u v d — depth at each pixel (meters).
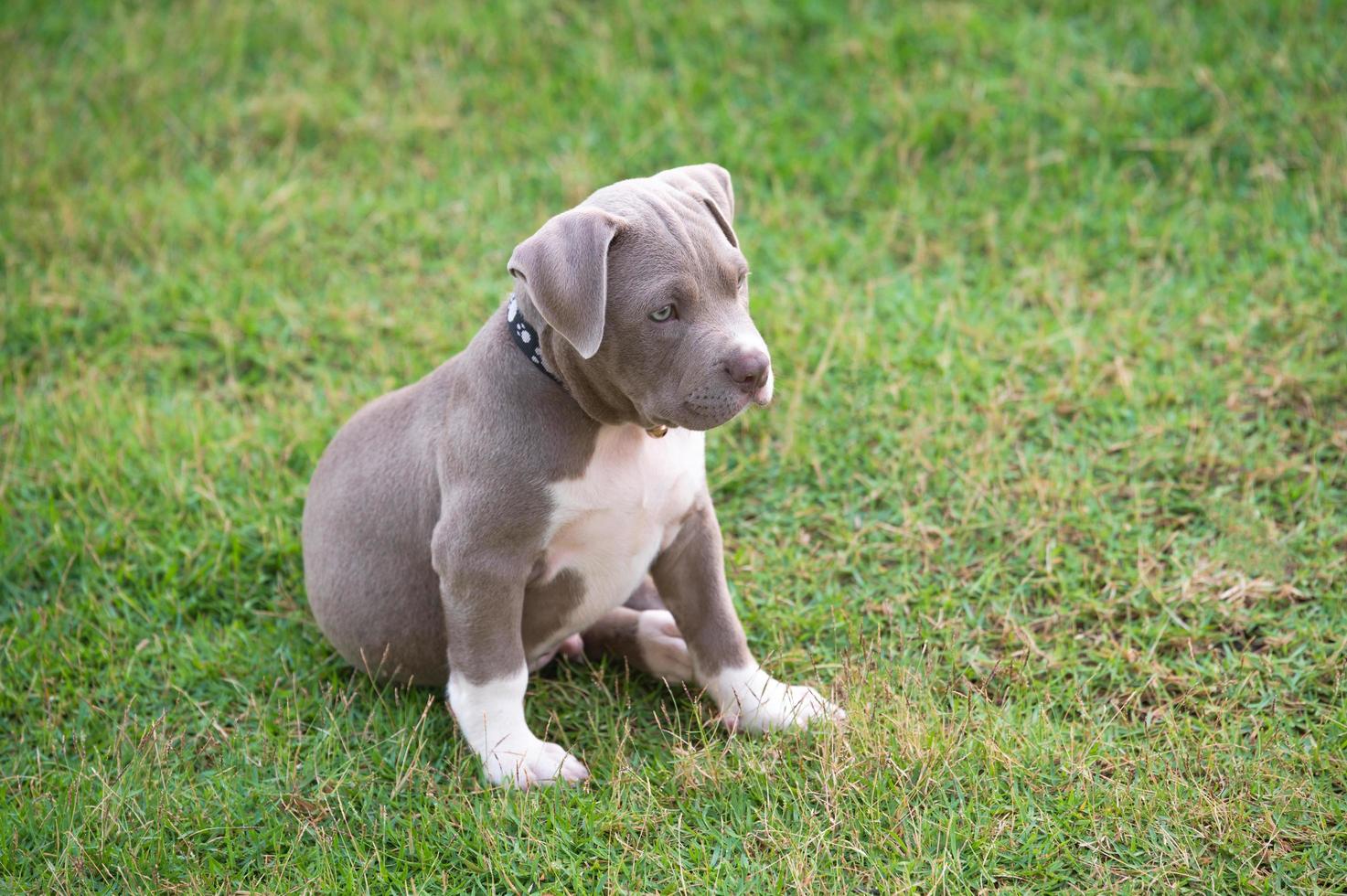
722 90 8.33
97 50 9.16
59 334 7.08
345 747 4.75
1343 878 4.02
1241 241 6.96
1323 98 7.54
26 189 8.04
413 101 8.55
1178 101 7.72
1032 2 8.59
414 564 4.68
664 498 4.49
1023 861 4.15
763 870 4.12
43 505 5.96
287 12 9.28
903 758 4.44
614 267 3.99
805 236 7.36
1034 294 6.83
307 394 6.58
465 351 4.61
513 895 4.16
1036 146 7.66
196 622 5.51
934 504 5.70
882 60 8.35
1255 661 4.85
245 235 7.70
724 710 4.73
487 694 4.47
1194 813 4.21
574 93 8.55
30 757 4.85
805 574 5.44
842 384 6.34
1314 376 6.00
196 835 4.46
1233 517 5.43
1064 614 5.16
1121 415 6.01
